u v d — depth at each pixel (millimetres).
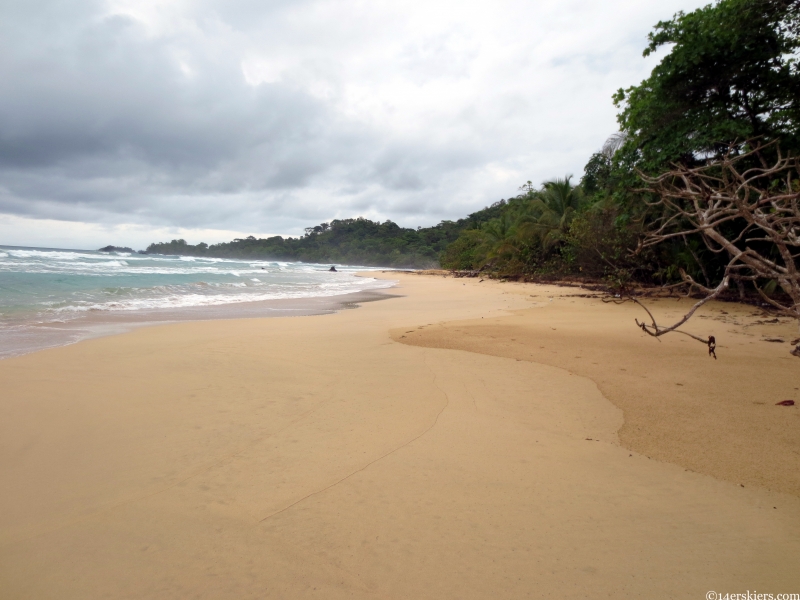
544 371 5215
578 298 15383
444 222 111625
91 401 4133
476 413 3867
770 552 2039
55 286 14617
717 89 12641
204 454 3088
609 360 5695
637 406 3979
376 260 110312
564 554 2045
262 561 2018
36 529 2252
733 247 4379
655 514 2355
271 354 6152
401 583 1880
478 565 1979
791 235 4582
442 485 2666
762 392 4258
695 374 4934
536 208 33469
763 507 2402
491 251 35500
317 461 2982
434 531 2223
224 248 144500
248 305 13383
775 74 11836
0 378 4785
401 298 16422
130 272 23219
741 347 6387
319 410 3945
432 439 3322
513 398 4258
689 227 14258
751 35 11523
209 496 2555
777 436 3281
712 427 3475
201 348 6473
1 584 1881
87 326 8453
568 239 21172
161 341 6992
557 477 2758
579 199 28484
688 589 1819
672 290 15125
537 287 22406
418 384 4727
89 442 3268
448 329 8367
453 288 22297
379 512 2391
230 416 3797
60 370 5141
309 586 1867
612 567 1956
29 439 3303
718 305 12133
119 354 6012
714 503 2449
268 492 2598
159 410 3924
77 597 1818
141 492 2600
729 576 1893
